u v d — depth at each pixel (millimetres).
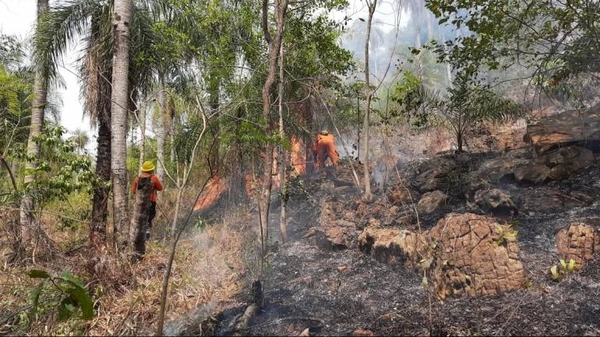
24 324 4215
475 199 5609
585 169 5887
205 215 8188
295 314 3867
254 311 3867
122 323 4039
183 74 7848
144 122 8352
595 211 4895
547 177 5898
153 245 6398
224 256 5512
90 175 5863
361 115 8555
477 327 3344
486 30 5441
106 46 7445
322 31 7539
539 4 5516
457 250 4020
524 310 3471
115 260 4914
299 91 8391
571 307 3443
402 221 5719
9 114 8500
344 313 3838
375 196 7016
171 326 3877
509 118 8281
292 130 8188
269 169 5012
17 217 5594
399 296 4020
